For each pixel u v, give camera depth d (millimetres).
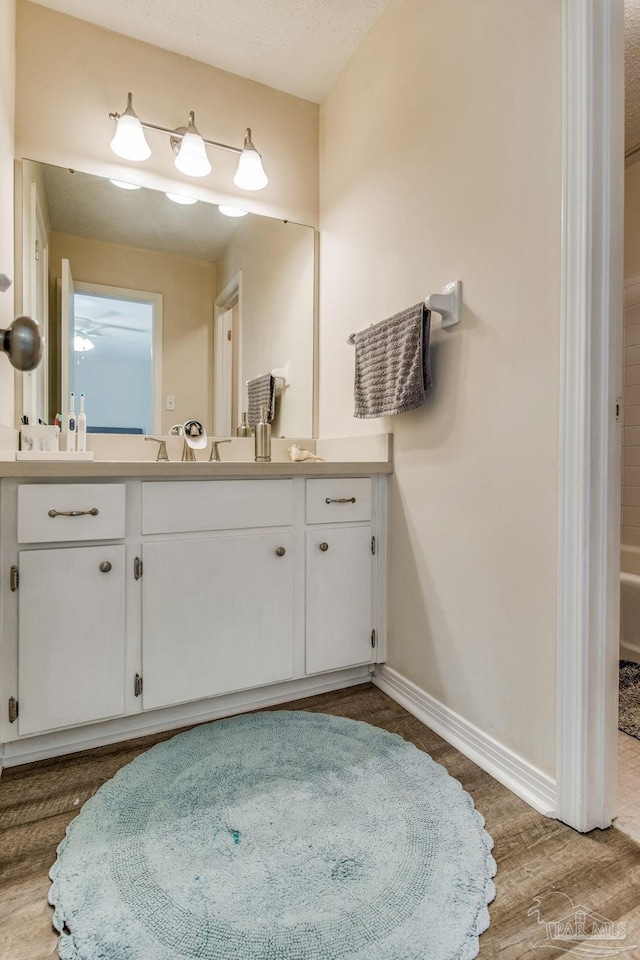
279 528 1633
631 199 2553
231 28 1863
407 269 1679
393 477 1785
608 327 1098
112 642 1390
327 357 2238
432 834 1082
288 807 1167
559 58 1136
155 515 1438
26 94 1756
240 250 2139
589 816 1103
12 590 1279
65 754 1397
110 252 1930
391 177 1766
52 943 840
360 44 1942
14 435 1562
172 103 1984
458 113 1445
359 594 1784
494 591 1336
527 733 1235
